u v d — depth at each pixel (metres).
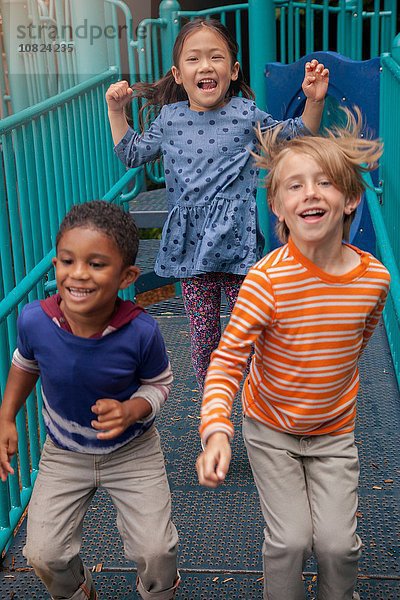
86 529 3.23
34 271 3.29
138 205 6.31
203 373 3.56
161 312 5.75
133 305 2.21
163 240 3.42
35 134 3.54
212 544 3.10
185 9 10.37
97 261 2.04
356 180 2.12
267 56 5.86
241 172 3.34
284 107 5.81
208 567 2.98
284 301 2.11
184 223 3.37
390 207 4.57
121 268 2.11
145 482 2.32
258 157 2.27
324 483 2.25
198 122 3.34
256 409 2.30
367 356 4.70
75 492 2.34
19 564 3.05
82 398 2.21
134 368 2.20
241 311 2.13
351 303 2.13
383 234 3.64
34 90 6.39
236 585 2.88
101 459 2.31
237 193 3.34
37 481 2.37
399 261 4.09
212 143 3.32
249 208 3.37
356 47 7.02
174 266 3.43
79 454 2.31
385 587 2.82
